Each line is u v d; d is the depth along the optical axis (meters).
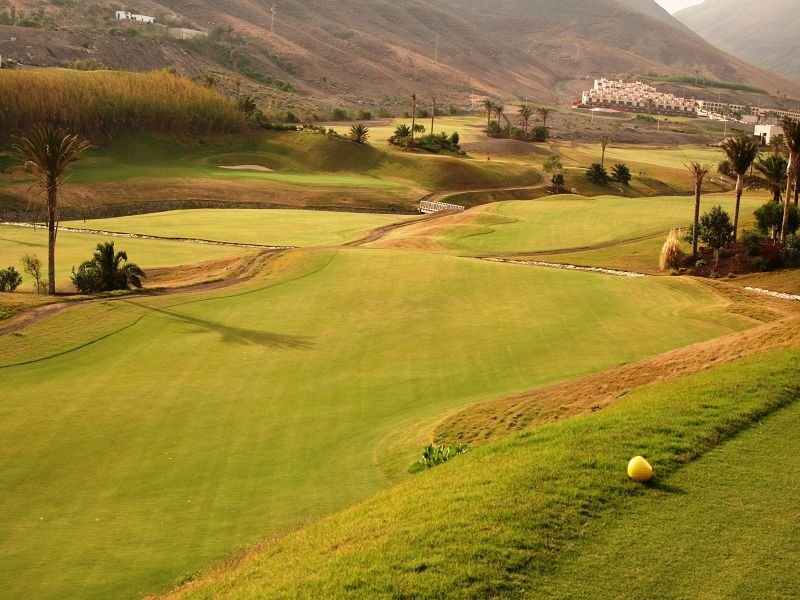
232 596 13.34
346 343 37.16
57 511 21.22
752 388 20.83
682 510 14.69
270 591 12.94
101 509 21.28
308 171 137.00
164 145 132.50
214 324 39.81
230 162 133.38
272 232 83.56
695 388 21.42
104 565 18.28
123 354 34.88
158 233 80.06
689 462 16.70
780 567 12.88
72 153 48.94
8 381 31.25
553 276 52.44
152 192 108.88
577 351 35.47
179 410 28.59
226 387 31.08
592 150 196.88
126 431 26.69
